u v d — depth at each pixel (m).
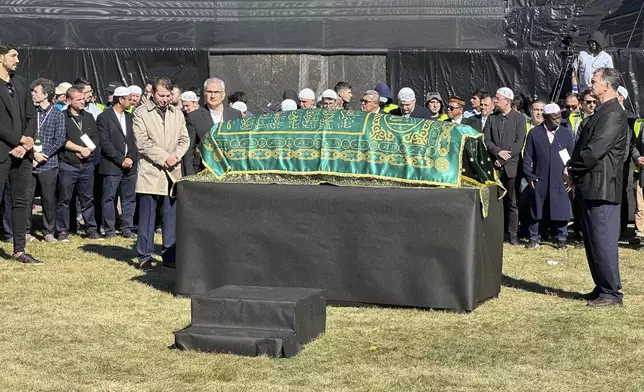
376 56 15.46
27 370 6.05
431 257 7.64
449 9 16.41
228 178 8.18
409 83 15.29
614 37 16.09
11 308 7.81
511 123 11.79
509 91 11.85
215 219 8.08
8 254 10.51
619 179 8.03
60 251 10.86
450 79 15.11
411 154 7.73
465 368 6.16
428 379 5.90
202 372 6.00
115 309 7.80
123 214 12.29
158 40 16.39
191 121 9.97
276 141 8.08
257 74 15.63
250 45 16.19
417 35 16.34
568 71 14.77
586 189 8.01
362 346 6.66
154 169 9.47
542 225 12.48
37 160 11.09
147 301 8.12
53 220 11.76
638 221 11.81
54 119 11.54
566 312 7.80
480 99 12.34
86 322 7.33
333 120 8.03
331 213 7.80
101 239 12.01
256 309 6.52
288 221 7.89
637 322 7.47
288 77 15.61
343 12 16.38
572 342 6.83
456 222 7.57
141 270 9.61
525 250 11.39
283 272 7.92
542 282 9.20
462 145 7.64
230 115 10.18
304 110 8.23
